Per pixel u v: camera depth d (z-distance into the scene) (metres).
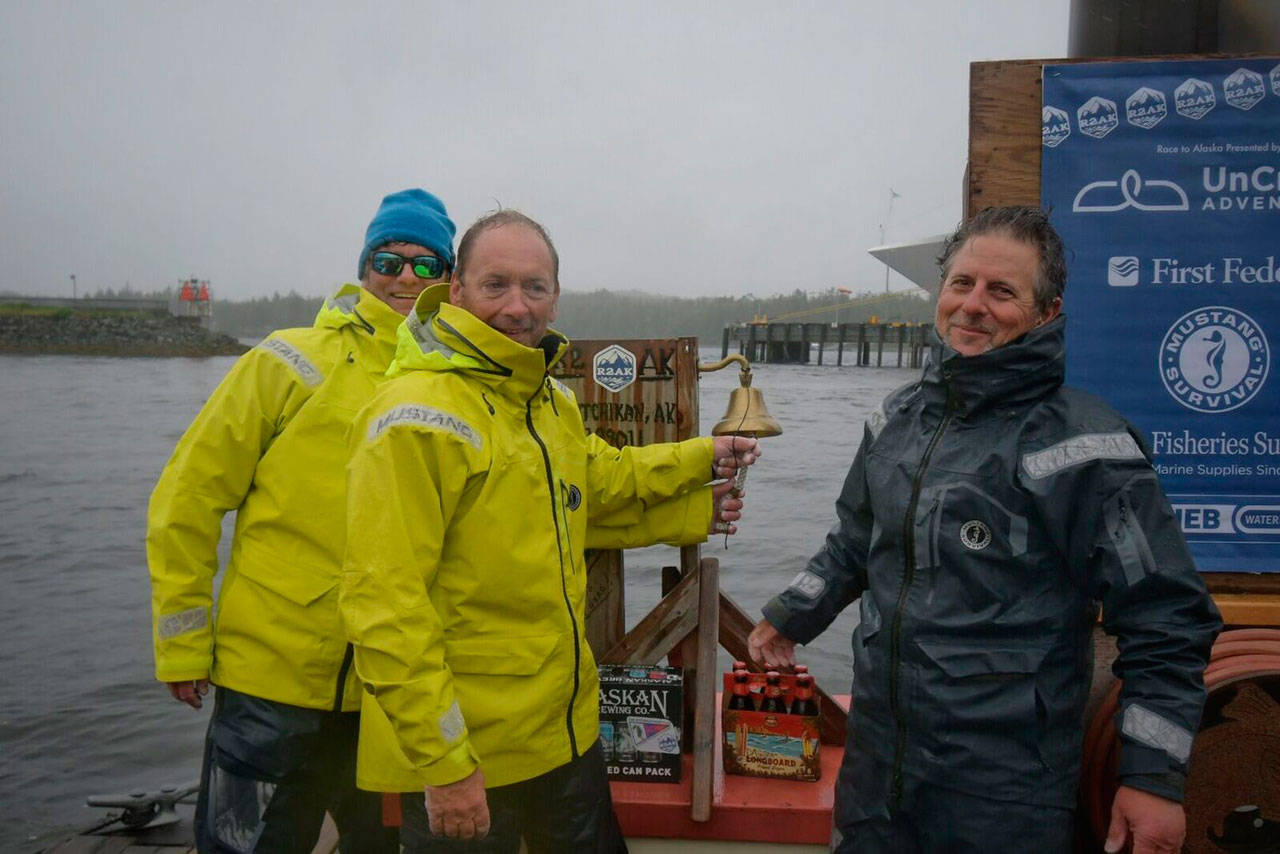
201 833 2.27
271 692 2.23
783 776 2.77
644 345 2.93
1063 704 1.68
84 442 26.83
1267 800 2.36
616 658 2.86
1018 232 1.76
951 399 1.77
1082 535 1.66
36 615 10.08
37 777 6.13
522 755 1.89
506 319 1.88
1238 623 2.52
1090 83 2.56
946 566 1.72
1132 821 1.58
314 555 2.25
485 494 1.82
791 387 40.28
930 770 1.72
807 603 2.08
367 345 2.35
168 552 2.21
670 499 2.42
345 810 2.53
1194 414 2.57
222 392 2.27
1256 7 2.99
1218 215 2.53
